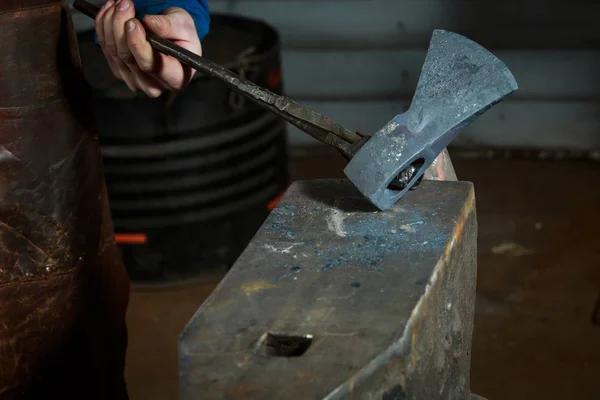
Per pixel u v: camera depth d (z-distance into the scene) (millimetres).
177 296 2822
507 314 2633
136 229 2748
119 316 1683
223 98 2613
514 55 3488
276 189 2916
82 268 1524
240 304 989
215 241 2807
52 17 1373
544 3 3346
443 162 1428
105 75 2736
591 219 3148
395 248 1080
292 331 930
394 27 3504
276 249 1104
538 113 3600
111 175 2670
